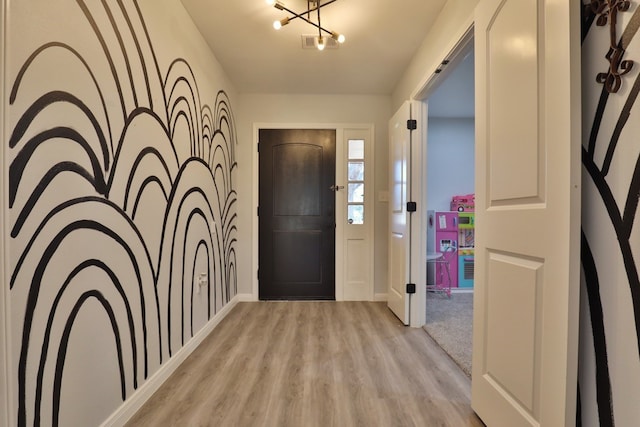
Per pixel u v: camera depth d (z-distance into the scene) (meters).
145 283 1.57
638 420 0.78
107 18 1.29
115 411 1.33
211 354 2.09
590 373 0.92
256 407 1.51
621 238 0.82
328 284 3.46
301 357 2.04
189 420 1.42
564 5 0.92
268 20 2.19
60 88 1.05
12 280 0.88
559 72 0.94
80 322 1.14
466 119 4.37
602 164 0.89
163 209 1.75
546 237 1.00
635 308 0.79
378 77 3.08
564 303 0.92
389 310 3.08
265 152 3.46
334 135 3.47
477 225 1.44
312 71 2.96
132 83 1.46
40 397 0.97
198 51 2.28
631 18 0.80
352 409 1.49
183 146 2.01
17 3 0.89
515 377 1.15
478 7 1.43
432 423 1.39
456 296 3.69
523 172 1.12
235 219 3.34
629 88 0.81
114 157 1.33
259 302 3.36
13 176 0.88
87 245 1.17
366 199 3.46
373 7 2.05
